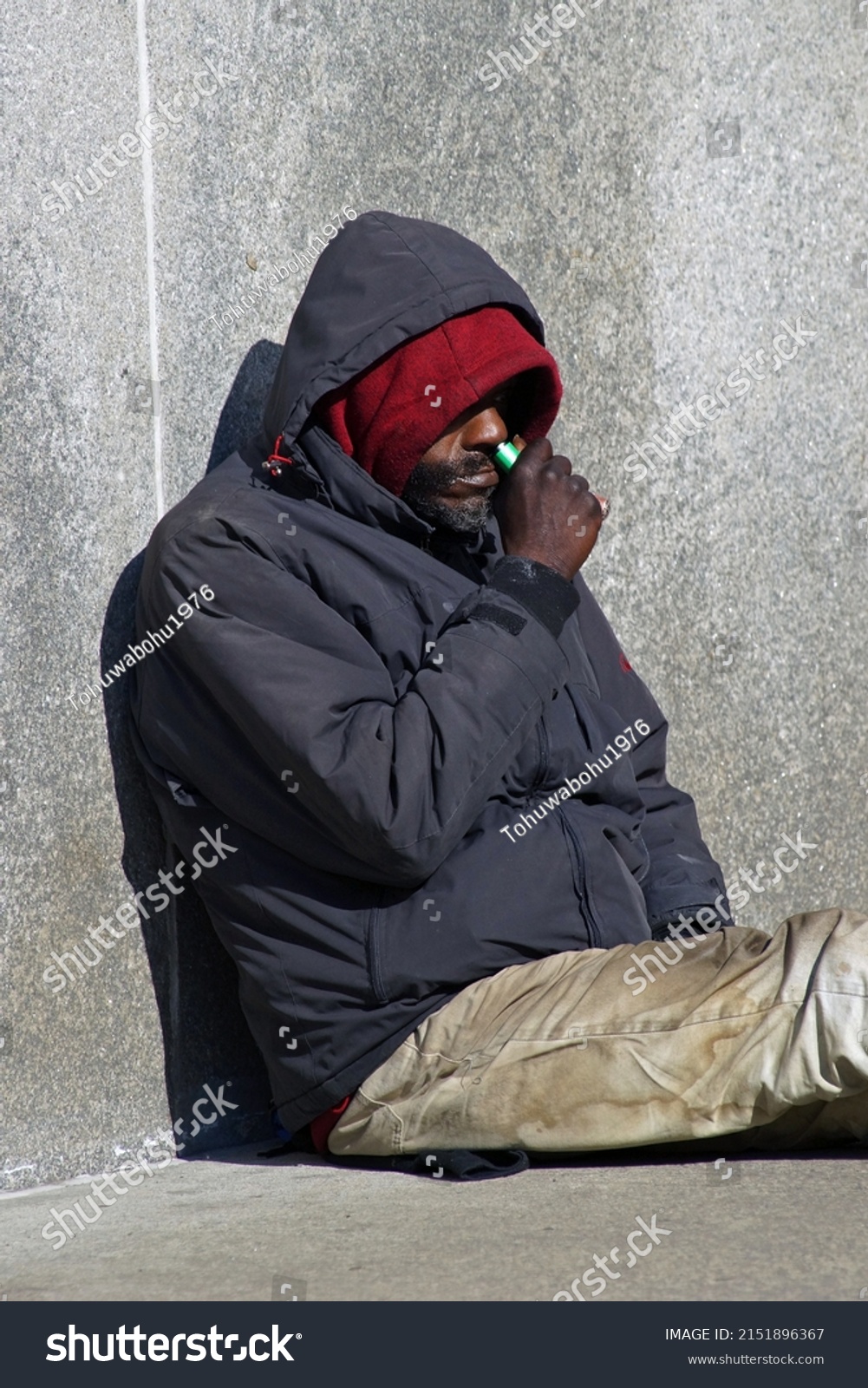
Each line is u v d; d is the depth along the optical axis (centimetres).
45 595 883
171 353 962
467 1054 816
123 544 931
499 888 844
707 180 1320
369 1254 655
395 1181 813
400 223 948
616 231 1251
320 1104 862
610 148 1246
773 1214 683
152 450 949
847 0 1437
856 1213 680
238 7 998
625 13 1255
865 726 1466
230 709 846
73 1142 888
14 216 869
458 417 934
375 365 923
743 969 771
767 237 1370
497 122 1166
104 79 917
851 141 1445
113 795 917
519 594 872
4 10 865
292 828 851
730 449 1343
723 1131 765
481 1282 607
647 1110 774
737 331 1346
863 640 1463
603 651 1060
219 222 990
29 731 872
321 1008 855
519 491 916
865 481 1465
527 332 991
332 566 881
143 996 929
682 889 998
